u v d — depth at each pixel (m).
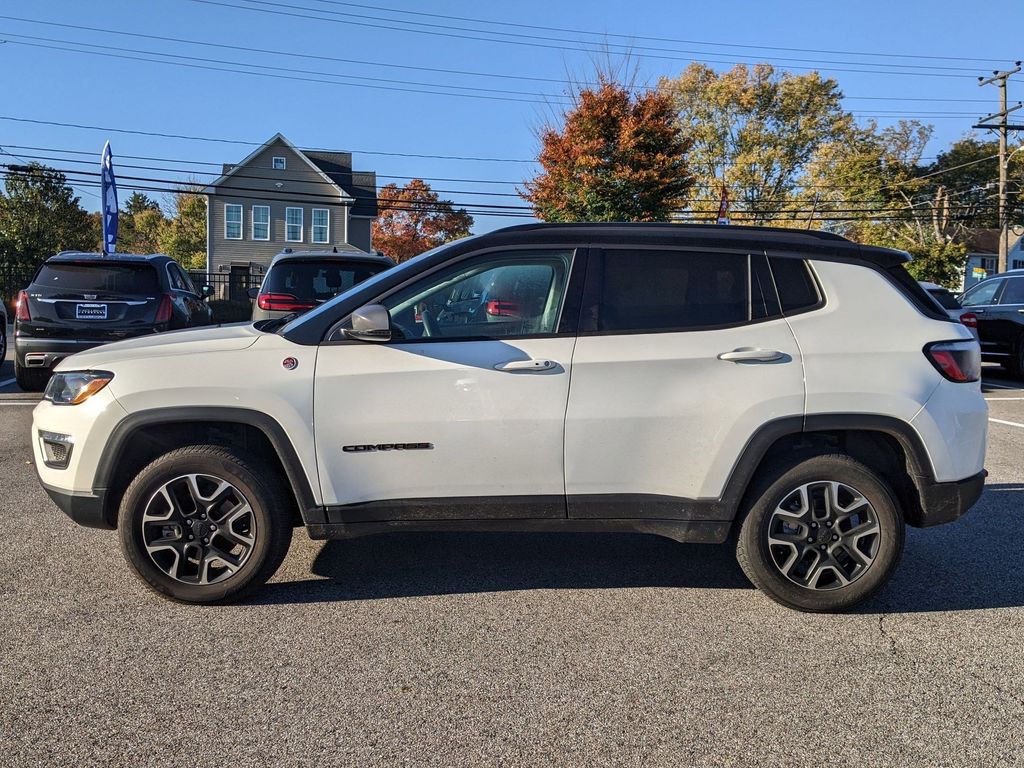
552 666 3.46
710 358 3.90
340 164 48.25
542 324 3.98
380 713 3.07
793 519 3.98
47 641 3.62
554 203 25.81
